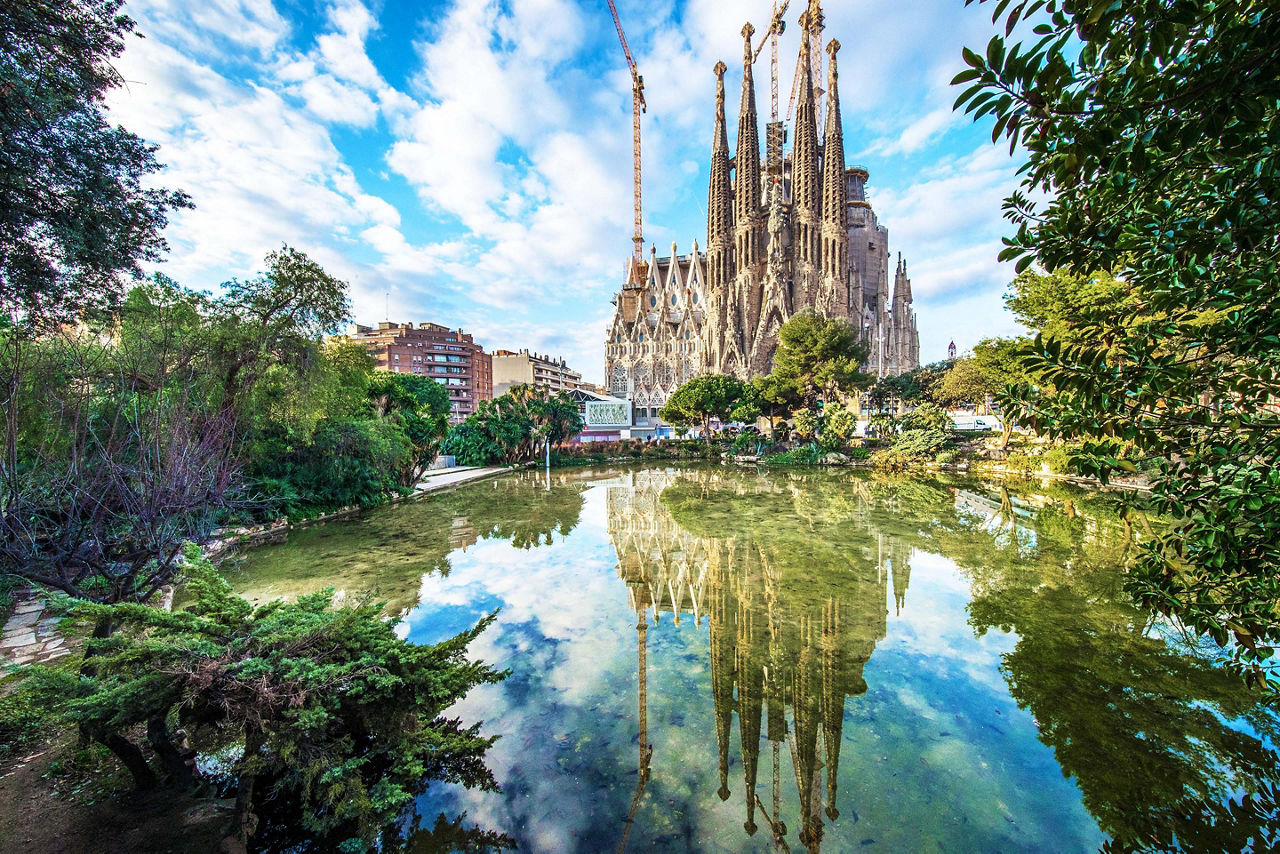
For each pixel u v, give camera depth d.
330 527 17.69
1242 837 4.28
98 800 4.13
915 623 8.93
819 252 78.50
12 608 8.50
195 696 3.88
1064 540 14.09
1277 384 2.77
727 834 4.37
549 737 5.80
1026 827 4.44
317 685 4.12
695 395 48.88
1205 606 3.37
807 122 76.94
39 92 5.58
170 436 7.47
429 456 27.28
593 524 18.11
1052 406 3.42
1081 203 2.96
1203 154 2.40
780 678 7.18
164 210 7.67
